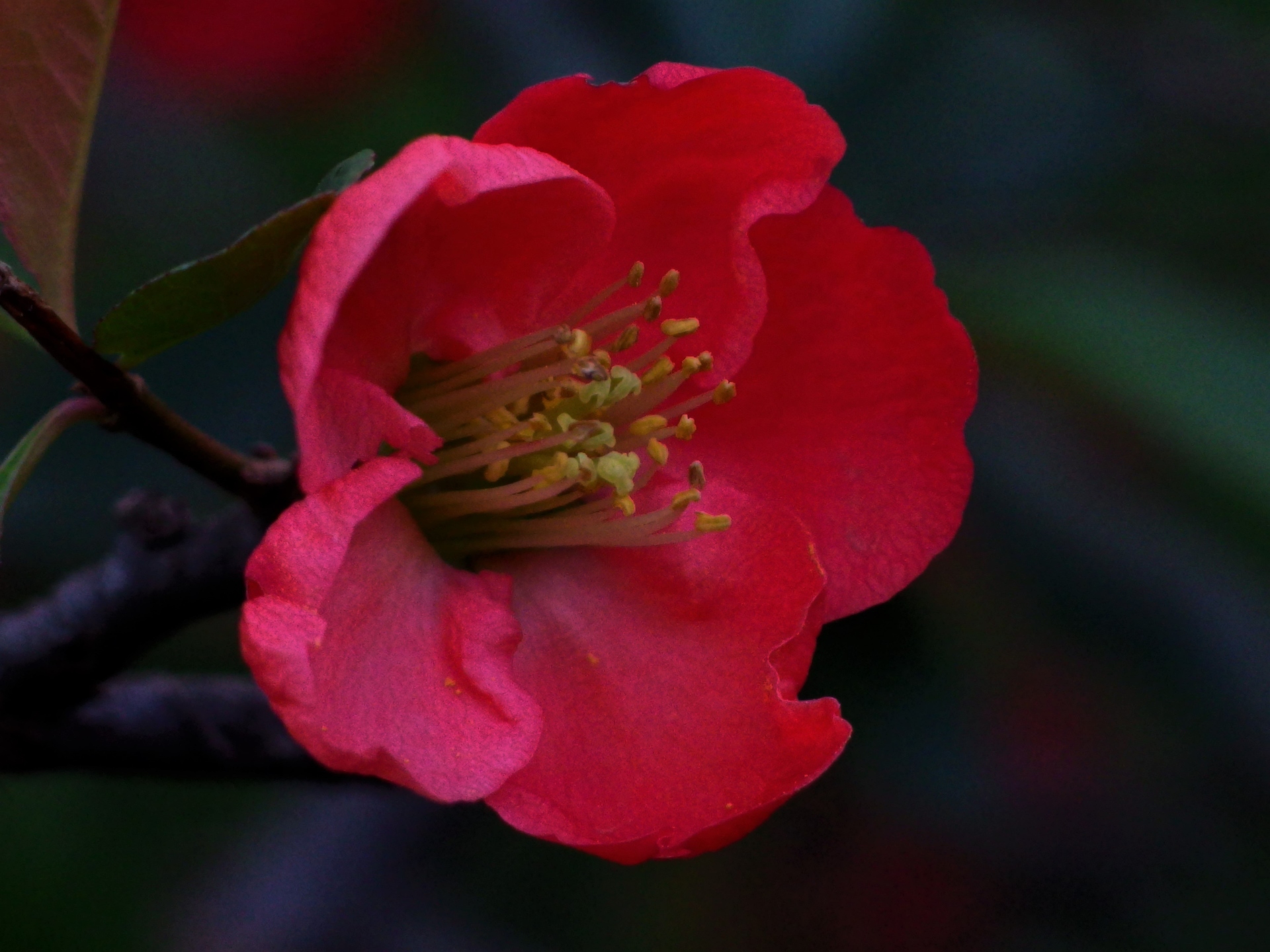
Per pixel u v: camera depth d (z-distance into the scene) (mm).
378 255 377
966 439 408
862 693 405
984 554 407
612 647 386
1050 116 415
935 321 389
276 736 398
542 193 378
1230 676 404
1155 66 418
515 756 378
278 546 369
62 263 375
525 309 383
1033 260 408
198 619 395
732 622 386
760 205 383
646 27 413
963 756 405
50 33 372
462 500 384
